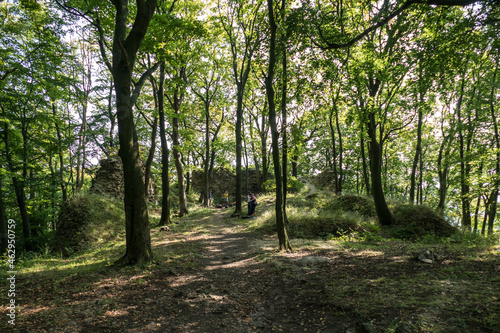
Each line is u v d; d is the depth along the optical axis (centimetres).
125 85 690
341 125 2786
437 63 686
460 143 1455
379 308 357
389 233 1216
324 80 801
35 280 580
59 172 1709
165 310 423
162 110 1402
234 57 1700
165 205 1426
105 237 1213
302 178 3016
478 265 493
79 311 415
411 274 486
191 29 926
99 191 1705
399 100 1256
